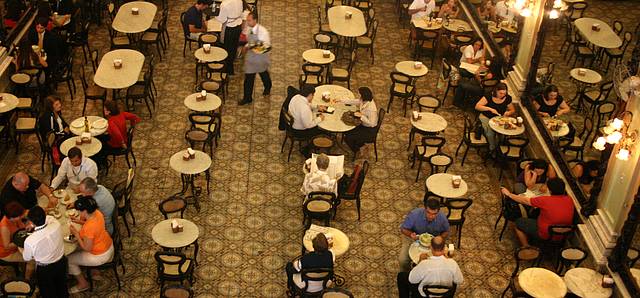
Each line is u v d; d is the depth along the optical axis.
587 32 19.50
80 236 11.50
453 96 19.06
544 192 13.91
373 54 20.94
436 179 14.11
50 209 12.26
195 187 14.88
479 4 22.02
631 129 11.78
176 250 13.27
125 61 17.25
